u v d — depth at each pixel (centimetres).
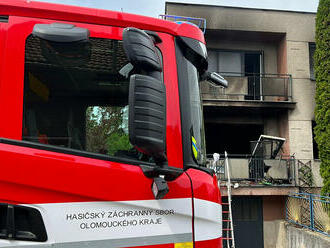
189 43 188
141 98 132
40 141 160
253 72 1091
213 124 1084
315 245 712
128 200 154
